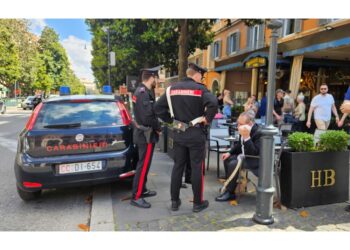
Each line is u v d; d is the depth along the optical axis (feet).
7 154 25.68
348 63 40.57
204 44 51.90
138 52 58.34
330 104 22.15
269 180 10.98
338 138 12.44
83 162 13.19
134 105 13.17
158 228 10.89
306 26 37.27
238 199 13.26
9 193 15.53
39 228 11.44
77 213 12.92
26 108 106.32
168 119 12.50
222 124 24.66
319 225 10.90
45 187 12.87
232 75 55.98
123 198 14.08
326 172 12.57
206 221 11.35
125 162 13.78
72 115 13.92
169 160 21.91
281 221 11.21
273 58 10.33
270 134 10.62
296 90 35.14
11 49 87.92
